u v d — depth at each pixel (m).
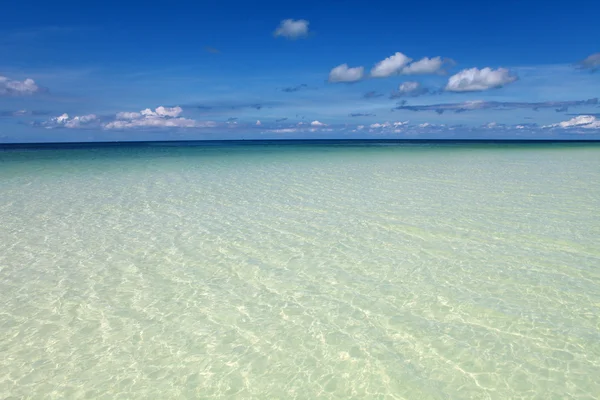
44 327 5.53
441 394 4.17
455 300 6.08
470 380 4.36
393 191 14.57
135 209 12.05
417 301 6.09
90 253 8.30
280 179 18.14
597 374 4.40
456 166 23.52
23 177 18.84
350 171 21.28
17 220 10.78
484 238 8.80
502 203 12.12
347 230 9.65
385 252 8.12
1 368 4.68
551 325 5.34
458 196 13.35
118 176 19.31
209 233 9.59
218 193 14.57
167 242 8.96
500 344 4.97
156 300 6.29
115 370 4.65
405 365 4.64
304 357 4.84
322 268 7.41
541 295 6.16
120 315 5.84
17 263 7.75
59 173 20.48
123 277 7.12
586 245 8.20
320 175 19.56
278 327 5.49
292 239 9.07
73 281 6.96
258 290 6.58
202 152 40.84
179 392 4.29
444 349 4.91
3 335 5.33
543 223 9.83
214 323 5.61
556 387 4.22
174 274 7.25
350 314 5.78
